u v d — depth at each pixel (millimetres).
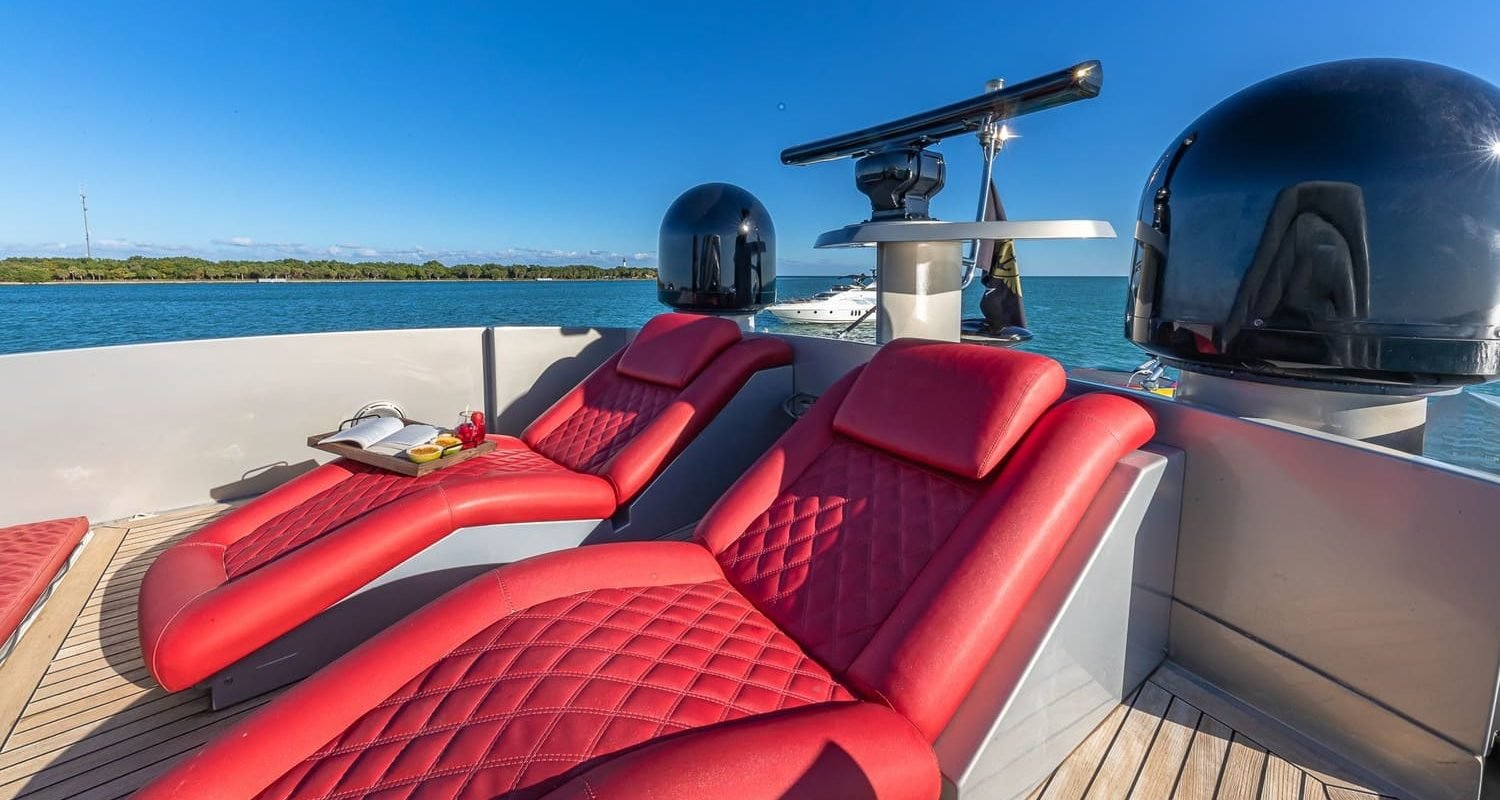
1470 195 1227
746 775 863
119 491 2955
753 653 1301
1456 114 1250
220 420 3143
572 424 2879
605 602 1415
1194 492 1567
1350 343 1296
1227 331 1453
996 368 1538
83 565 2506
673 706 1107
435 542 1900
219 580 1771
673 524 2473
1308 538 1375
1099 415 1415
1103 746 1408
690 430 2490
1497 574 1122
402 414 3609
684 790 823
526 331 3875
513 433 3932
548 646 1249
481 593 1361
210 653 1579
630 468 2348
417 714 1107
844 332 3184
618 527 2318
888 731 1028
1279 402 1516
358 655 1219
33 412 2760
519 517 2059
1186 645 1632
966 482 1508
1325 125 1308
